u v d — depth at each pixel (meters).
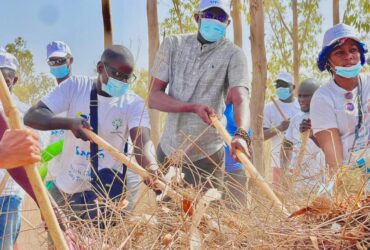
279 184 3.78
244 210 3.33
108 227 3.25
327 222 2.98
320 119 4.38
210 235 3.11
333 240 2.88
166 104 4.71
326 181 3.57
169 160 3.90
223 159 4.89
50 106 4.41
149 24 8.17
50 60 6.44
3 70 5.07
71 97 4.48
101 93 4.46
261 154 6.88
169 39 4.93
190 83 4.81
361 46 4.33
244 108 4.60
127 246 3.13
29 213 4.63
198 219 3.12
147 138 4.39
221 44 4.85
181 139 4.82
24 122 4.38
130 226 3.31
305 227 3.02
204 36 4.75
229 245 3.00
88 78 4.55
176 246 3.09
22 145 2.45
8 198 4.34
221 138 4.85
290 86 7.43
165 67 4.88
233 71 4.78
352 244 2.86
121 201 3.62
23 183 3.12
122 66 4.28
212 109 4.48
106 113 4.45
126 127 4.51
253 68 7.50
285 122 6.91
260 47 7.47
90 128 4.27
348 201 3.15
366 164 3.47
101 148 4.38
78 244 3.15
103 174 4.33
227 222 3.22
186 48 4.88
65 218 3.37
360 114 4.34
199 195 3.39
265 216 3.27
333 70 4.37
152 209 3.51
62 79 6.52
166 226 3.30
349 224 2.95
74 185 4.40
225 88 4.94
